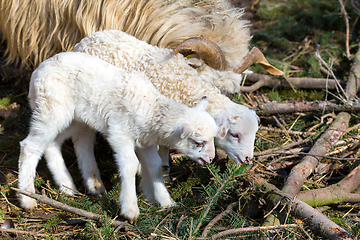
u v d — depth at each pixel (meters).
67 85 3.57
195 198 3.74
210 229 3.23
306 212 3.16
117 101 3.51
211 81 4.02
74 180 4.27
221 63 3.97
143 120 3.52
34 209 3.66
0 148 4.57
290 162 4.21
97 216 3.38
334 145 4.39
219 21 4.39
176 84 3.81
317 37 6.84
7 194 3.84
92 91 3.54
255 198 3.62
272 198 3.41
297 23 7.24
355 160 4.07
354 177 3.75
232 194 3.75
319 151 4.17
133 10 4.55
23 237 3.29
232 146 3.79
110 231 3.21
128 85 3.53
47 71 3.52
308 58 6.33
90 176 4.05
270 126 5.07
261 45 6.92
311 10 7.27
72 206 3.68
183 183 3.95
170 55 3.93
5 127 4.95
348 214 3.60
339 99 5.02
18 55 5.35
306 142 4.61
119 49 3.97
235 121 3.71
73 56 3.64
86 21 4.60
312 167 3.94
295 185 3.61
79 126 4.00
